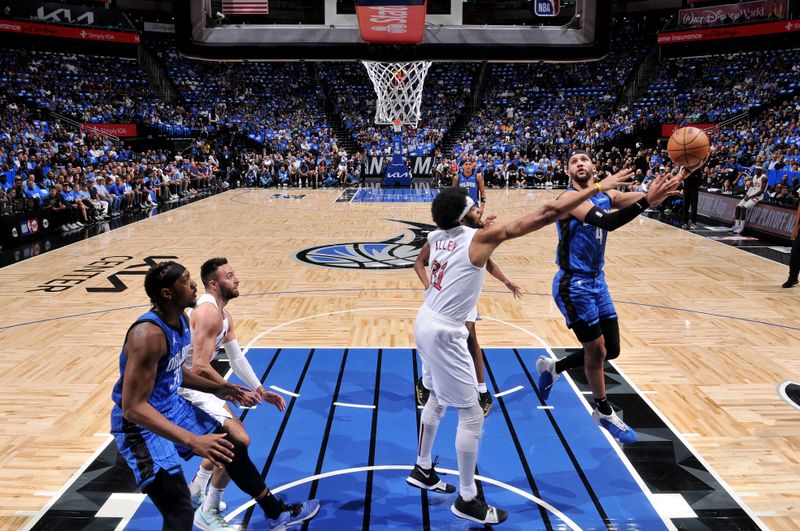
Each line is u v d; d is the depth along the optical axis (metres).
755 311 7.37
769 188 14.62
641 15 34.16
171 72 31.62
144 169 18.67
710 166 18.83
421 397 4.50
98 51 30.22
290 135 27.95
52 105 24.80
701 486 3.66
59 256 10.58
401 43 12.55
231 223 14.52
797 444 4.17
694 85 28.97
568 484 3.69
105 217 15.29
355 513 3.42
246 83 32.03
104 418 4.58
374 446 4.16
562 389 5.08
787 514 3.38
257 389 3.72
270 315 7.20
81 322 6.94
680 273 9.38
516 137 27.84
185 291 2.67
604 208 4.11
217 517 3.19
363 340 6.32
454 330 3.15
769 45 28.72
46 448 4.11
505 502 3.52
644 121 25.89
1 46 27.77
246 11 12.72
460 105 31.31
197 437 2.54
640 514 3.39
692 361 5.72
